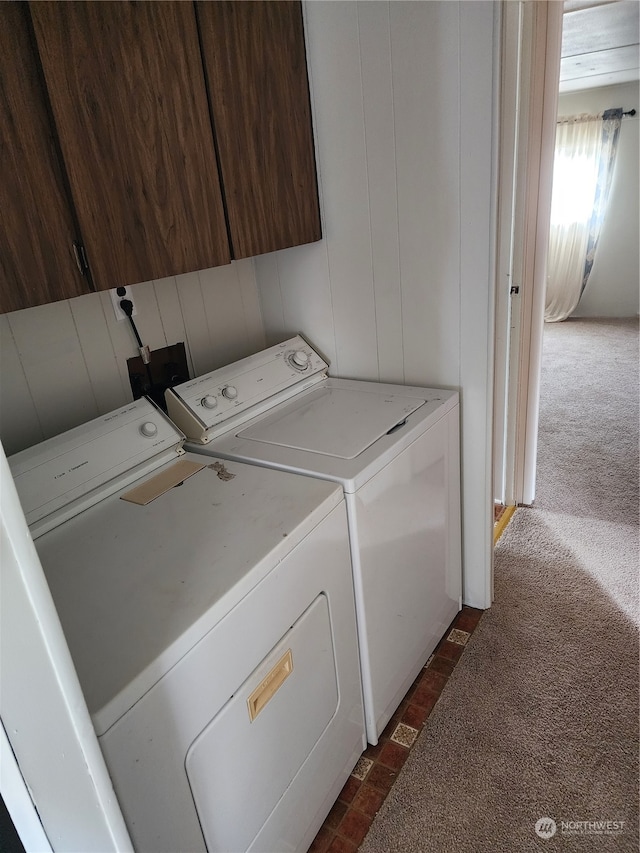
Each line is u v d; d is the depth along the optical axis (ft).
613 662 5.91
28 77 3.39
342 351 6.75
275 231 5.52
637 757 4.92
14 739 1.76
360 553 4.55
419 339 6.13
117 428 4.85
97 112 3.76
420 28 5.03
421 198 5.58
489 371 5.83
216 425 5.45
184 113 4.37
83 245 3.82
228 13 4.64
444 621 6.46
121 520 4.18
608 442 10.70
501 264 7.16
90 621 3.16
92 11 3.63
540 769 4.91
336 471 4.47
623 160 18.90
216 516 4.09
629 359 15.44
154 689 2.86
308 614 4.05
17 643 1.69
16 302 3.51
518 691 5.69
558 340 17.99
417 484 5.36
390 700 5.41
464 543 6.68
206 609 3.16
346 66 5.48
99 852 2.15
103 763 2.06
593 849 4.28
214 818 3.40
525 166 6.75
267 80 5.13
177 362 6.13
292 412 5.89
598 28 10.90
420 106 5.28
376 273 6.13
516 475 8.71
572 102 19.01
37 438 4.92
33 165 3.49
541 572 7.36
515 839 4.41
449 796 4.77
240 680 3.47
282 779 4.00
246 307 6.93
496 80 4.86
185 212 4.51
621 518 8.36
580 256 19.95
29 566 1.67
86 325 5.17
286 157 5.51
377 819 4.66
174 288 5.97
